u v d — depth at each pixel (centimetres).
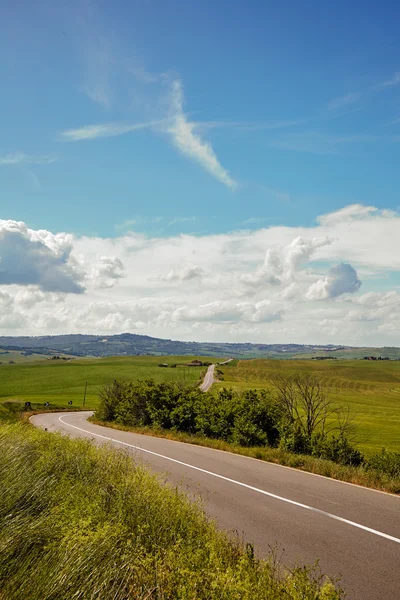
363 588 533
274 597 410
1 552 420
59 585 375
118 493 699
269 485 1159
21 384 11725
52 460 908
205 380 12588
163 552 496
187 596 398
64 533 478
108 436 2597
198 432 2553
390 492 1088
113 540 501
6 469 680
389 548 671
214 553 479
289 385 2495
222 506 927
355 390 13062
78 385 11675
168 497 718
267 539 709
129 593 408
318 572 575
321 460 1527
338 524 796
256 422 2142
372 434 4600
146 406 3288
